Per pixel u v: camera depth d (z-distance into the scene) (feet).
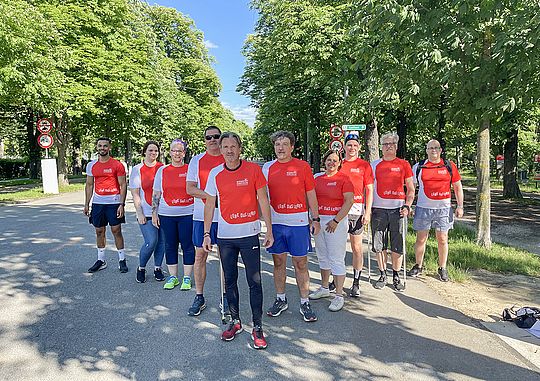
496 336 13.55
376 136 51.42
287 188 14.80
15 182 94.43
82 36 70.79
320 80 52.54
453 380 10.91
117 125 84.43
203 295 17.19
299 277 15.12
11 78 45.70
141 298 17.25
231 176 13.24
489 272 21.12
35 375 11.19
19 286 18.66
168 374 11.27
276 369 11.51
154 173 19.15
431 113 30.66
